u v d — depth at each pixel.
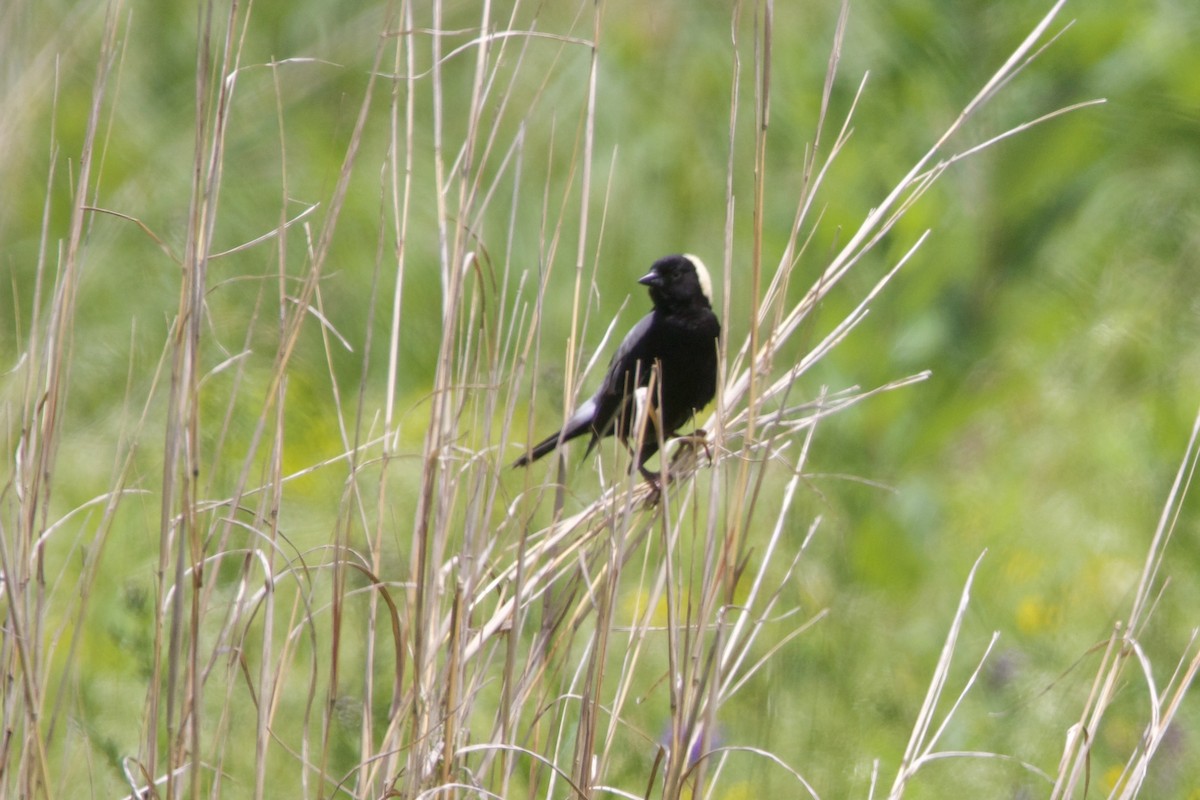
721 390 6.60
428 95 18.00
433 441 6.59
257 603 6.84
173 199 16.84
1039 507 14.55
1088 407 16.14
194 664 6.00
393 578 8.77
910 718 10.49
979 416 16.27
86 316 15.12
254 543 6.52
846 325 7.46
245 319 15.67
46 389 6.30
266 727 6.39
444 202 6.76
